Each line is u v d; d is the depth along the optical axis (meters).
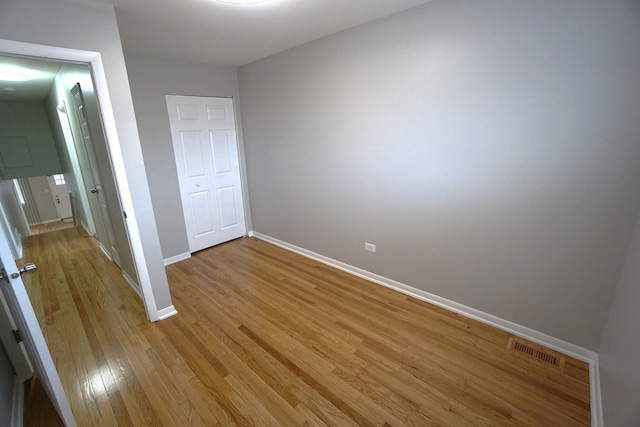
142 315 2.35
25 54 1.54
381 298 2.54
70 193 5.14
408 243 2.49
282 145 3.39
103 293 2.73
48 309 2.47
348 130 2.67
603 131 1.50
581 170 1.60
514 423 1.41
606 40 1.42
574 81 1.53
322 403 1.53
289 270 3.14
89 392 1.63
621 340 1.33
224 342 2.01
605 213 1.57
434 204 2.25
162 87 3.10
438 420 1.43
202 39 2.52
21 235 4.56
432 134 2.13
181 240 3.48
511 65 1.71
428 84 2.07
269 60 3.19
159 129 3.14
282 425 1.42
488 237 2.02
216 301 2.54
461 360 1.81
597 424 1.35
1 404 1.33
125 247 2.63
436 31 1.96
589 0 1.43
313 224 3.33
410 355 1.86
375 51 2.30
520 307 1.98
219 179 3.80
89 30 1.72
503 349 1.89
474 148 1.95
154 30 2.25
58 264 3.44
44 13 1.56
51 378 1.23
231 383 1.67
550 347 1.89
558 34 1.54
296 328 2.15
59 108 3.65
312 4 1.90
